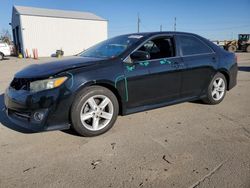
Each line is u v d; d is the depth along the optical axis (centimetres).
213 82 544
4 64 1888
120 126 428
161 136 388
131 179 274
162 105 465
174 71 462
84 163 307
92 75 369
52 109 348
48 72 359
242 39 3497
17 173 286
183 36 502
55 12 3572
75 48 3616
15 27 3612
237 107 543
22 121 371
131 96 416
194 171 288
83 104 367
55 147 349
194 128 420
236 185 262
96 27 3706
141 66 421
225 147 349
